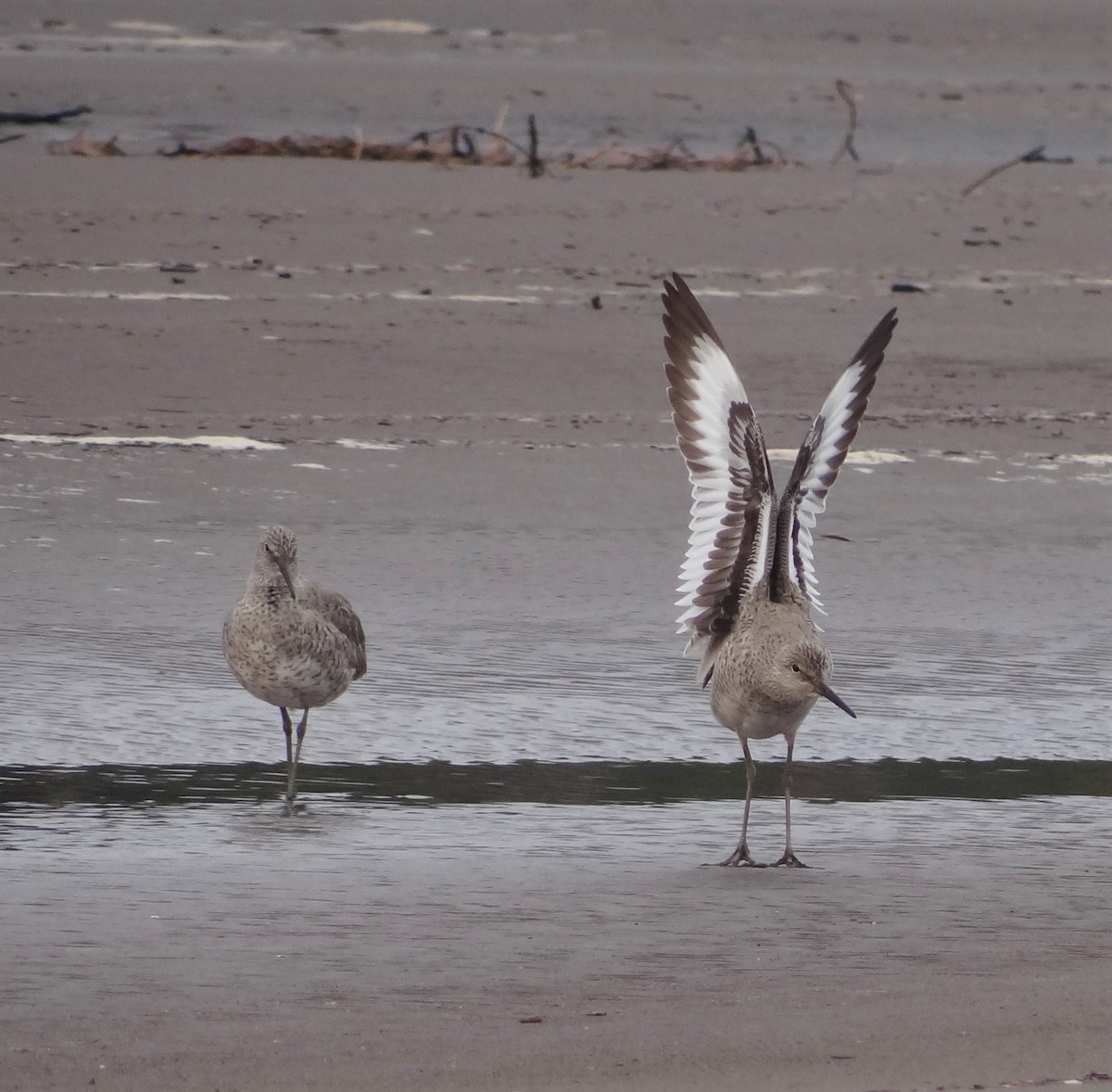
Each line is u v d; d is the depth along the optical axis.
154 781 11.21
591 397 21.77
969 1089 7.18
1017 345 25.11
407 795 11.11
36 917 8.84
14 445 18.59
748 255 29.81
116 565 15.57
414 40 62.00
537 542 16.67
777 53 63.34
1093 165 41.41
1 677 12.98
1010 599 15.70
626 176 35.75
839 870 9.95
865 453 19.94
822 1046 7.54
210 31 61.50
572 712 12.79
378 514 17.28
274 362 22.36
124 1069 7.17
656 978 8.25
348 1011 7.78
